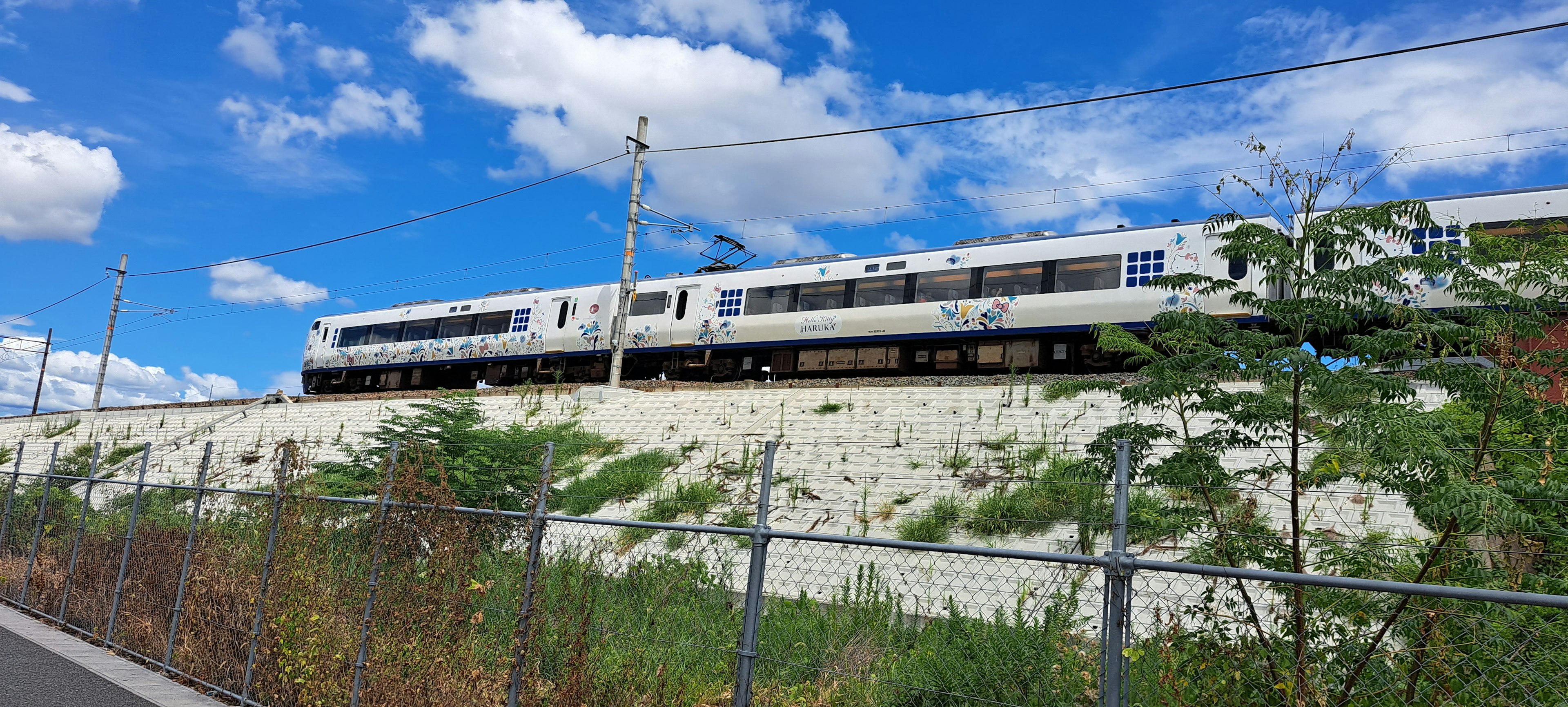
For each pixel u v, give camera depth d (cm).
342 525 682
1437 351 534
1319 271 530
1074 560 408
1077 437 1331
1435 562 468
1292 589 480
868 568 889
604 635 589
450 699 547
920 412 1590
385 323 3241
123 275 3634
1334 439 502
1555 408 480
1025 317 1973
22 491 1316
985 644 543
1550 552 465
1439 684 428
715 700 547
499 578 607
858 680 548
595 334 2658
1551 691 412
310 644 625
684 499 1251
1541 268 529
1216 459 541
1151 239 1852
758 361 2444
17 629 916
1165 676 462
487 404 2245
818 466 1351
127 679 728
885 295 2175
